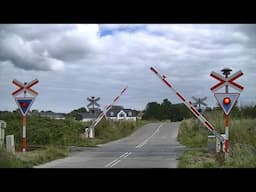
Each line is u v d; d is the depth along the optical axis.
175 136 50.75
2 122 22.11
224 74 16.47
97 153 25.61
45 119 44.16
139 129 63.28
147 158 21.98
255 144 20.75
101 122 49.31
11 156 16.89
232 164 15.81
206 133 38.84
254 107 40.66
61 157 22.44
